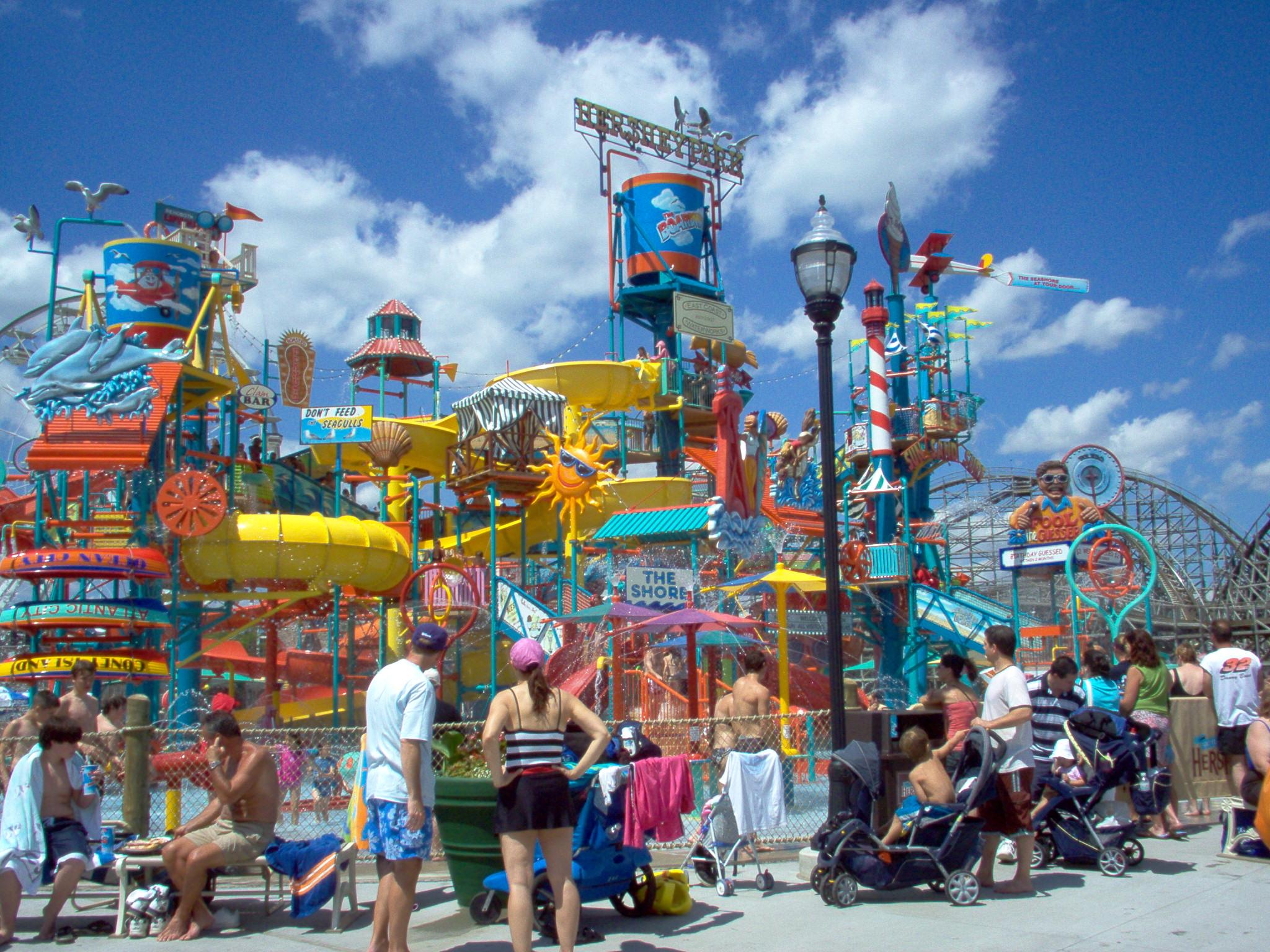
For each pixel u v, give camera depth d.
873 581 29.52
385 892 7.15
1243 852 10.75
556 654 21.91
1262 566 73.94
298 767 13.38
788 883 10.12
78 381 22.39
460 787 8.78
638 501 35.91
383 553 24.66
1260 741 10.42
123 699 13.91
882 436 30.58
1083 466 27.00
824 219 10.49
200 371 24.55
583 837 8.38
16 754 10.47
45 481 24.31
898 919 8.49
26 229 25.59
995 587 59.72
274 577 23.83
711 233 43.25
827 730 16.83
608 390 36.28
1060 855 10.41
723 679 24.27
